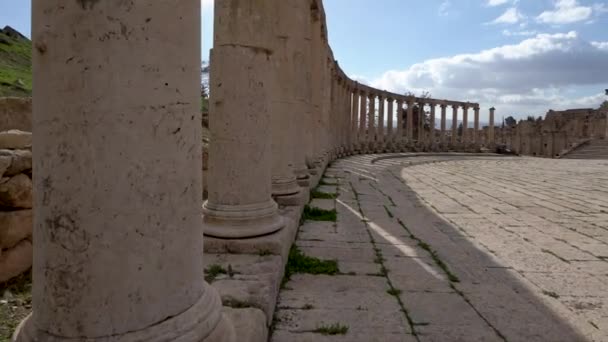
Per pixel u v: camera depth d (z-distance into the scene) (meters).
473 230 8.54
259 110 5.90
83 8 2.23
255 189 5.85
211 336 2.69
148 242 2.40
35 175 2.41
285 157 8.56
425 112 52.62
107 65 2.26
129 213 2.33
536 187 15.84
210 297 2.93
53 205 2.30
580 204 11.85
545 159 39.50
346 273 5.80
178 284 2.57
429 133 47.56
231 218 5.66
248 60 5.80
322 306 4.70
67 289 2.30
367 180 16.81
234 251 5.51
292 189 8.58
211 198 5.91
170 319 2.51
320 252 6.72
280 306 4.67
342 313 4.53
